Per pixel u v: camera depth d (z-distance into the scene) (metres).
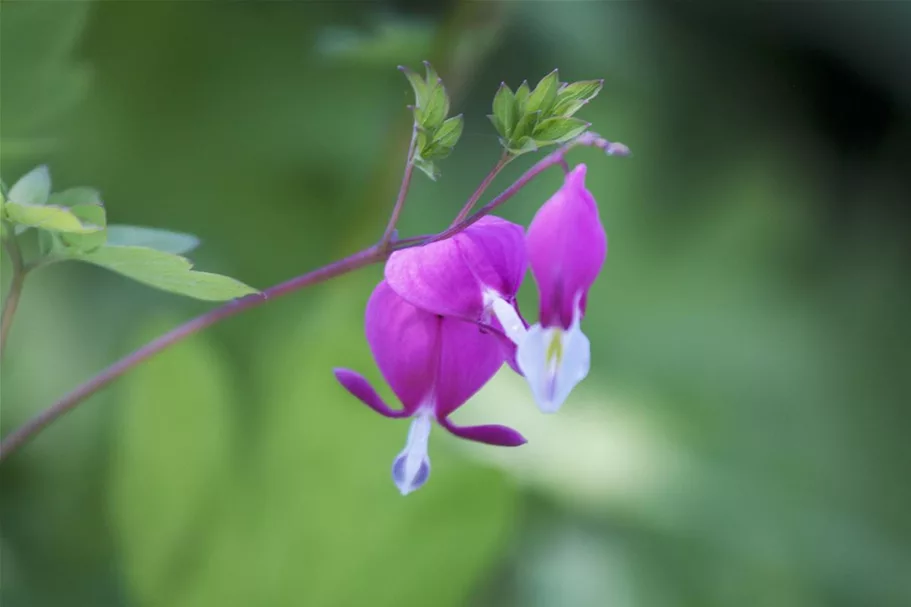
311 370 0.56
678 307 0.75
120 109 0.67
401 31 0.60
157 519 0.56
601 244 0.44
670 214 0.80
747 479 0.68
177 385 0.56
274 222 0.69
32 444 0.59
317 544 0.55
